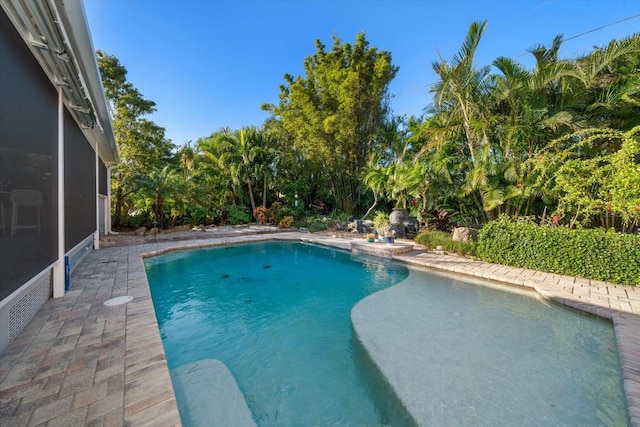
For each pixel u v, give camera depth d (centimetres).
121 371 235
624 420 223
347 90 1355
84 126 566
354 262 805
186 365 313
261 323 423
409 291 550
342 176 1669
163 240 1019
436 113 1080
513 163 816
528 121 784
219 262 804
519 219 766
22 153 280
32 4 227
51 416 184
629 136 576
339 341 368
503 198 788
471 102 869
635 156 591
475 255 743
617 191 550
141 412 190
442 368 298
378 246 846
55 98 385
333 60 1460
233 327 410
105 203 1072
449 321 414
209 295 543
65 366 240
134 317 344
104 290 447
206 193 1496
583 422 223
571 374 285
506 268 640
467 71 840
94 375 229
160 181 1208
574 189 626
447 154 1005
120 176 1584
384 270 713
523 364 304
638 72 745
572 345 341
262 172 1625
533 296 504
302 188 1739
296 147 1700
